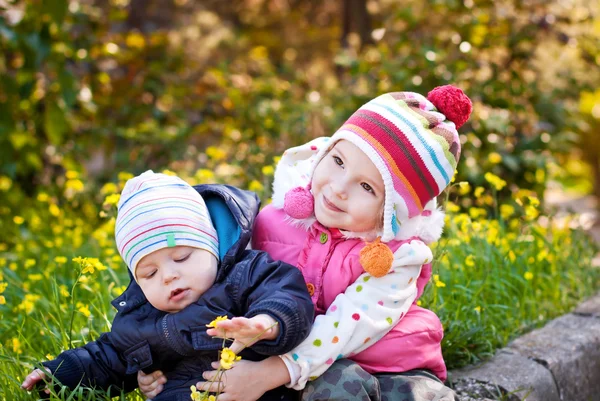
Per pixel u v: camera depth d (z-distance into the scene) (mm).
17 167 5762
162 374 2131
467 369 2791
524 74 6461
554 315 3473
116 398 2227
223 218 2203
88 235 4910
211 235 2125
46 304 3113
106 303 3041
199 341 2018
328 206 2160
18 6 5621
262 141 6223
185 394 2051
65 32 5766
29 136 5855
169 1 10664
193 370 2088
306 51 10648
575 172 12430
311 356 2027
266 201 3953
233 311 2059
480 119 5426
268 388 2018
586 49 6457
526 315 3416
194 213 2104
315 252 2242
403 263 2152
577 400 2938
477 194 3895
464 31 6027
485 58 6172
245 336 1882
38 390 2148
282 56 10695
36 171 6234
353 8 8117
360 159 2111
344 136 2131
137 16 9320
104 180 6320
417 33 6473
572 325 3250
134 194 2117
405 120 2135
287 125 6250
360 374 2057
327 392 2029
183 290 2039
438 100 2273
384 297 2125
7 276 3502
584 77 6551
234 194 2285
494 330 3051
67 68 6156
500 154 5461
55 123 5707
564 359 2906
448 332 2826
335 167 2164
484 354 2887
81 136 6445
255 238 2375
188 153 6293
